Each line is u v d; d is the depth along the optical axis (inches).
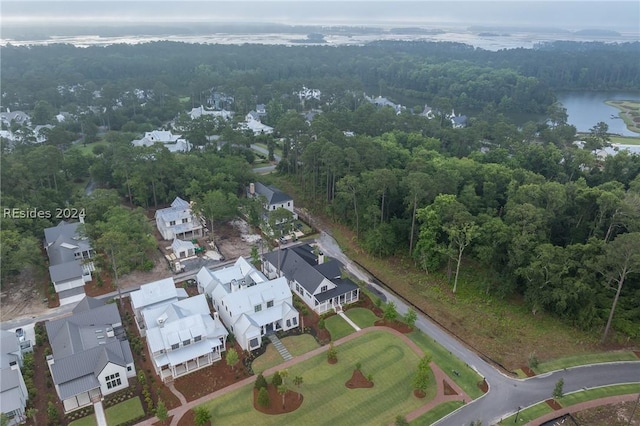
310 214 4571.9
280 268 3363.7
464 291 3248.0
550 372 2513.5
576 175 4562.0
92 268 3442.4
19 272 3444.9
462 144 5698.8
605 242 2819.9
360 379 2425.0
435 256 3398.1
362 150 4335.6
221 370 2480.3
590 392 2367.1
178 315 2605.8
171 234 3964.1
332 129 5098.4
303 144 4980.3
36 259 3312.0
